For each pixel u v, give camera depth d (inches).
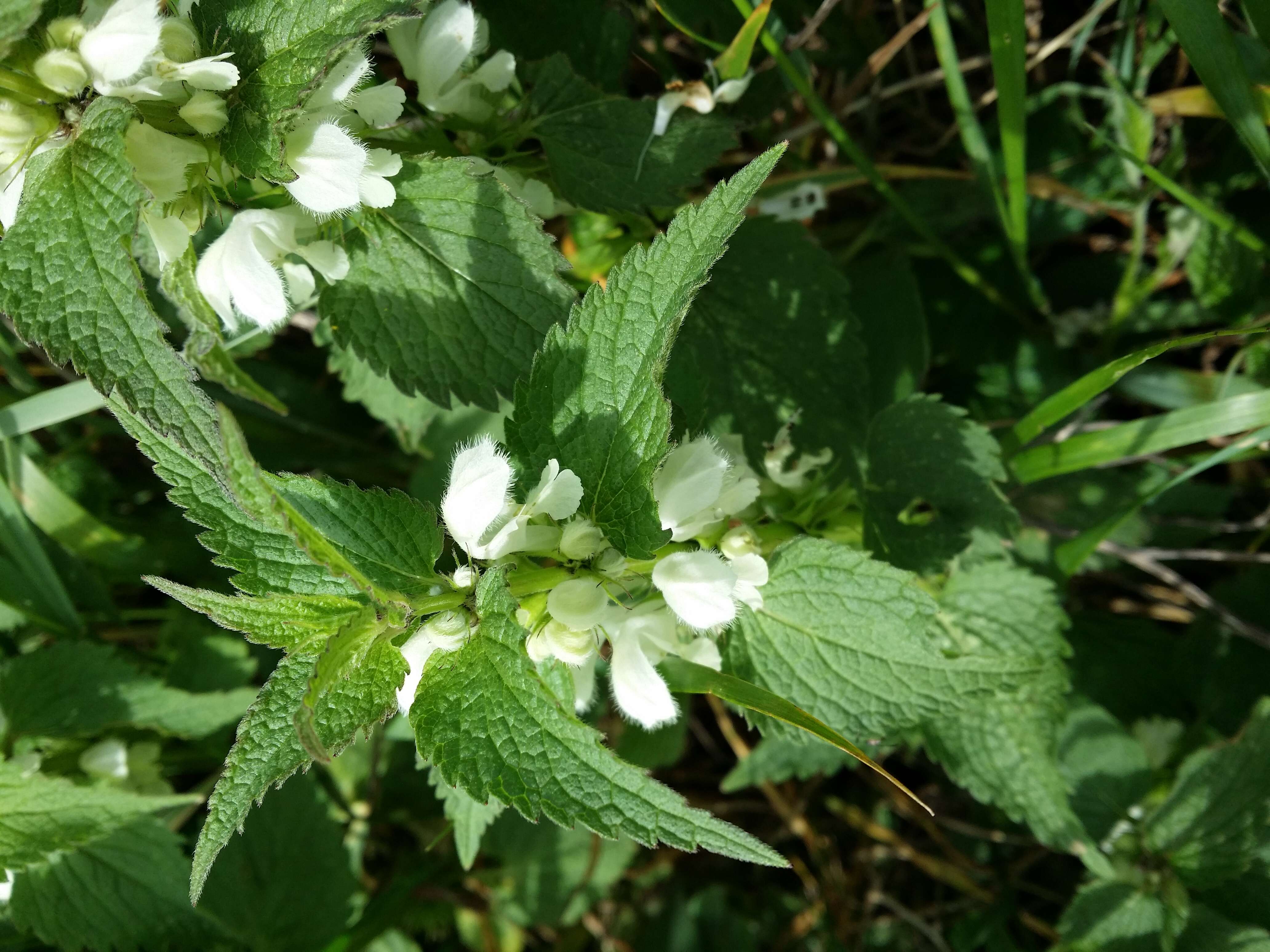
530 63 8.5
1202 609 11.6
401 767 12.6
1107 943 10.0
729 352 9.0
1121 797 10.3
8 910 9.9
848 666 7.1
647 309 5.6
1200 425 8.7
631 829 4.7
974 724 9.1
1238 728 10.8
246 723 4.8
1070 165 11.5
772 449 8.3
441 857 12.7
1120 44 10.7
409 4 5.7
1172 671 11.3
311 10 5.9
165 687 10.6
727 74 8.8
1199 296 11.0
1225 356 11.5
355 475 12.8
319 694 4.5
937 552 8.3
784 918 13.2
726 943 13.0
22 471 10.9
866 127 12.1
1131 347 11.4
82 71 5.5
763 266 9.1
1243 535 11.5
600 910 13.6
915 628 6.8
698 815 4.6
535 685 4.9
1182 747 10.7
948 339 11.8
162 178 5.8
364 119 6.8
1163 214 11.8
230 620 5.0
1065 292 11.9
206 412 5.3
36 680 10.4
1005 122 9.0
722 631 6.9
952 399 11.8
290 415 12.5
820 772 13.2
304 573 5.4
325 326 10.2
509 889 12.9
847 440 8.8
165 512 12.7
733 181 5.4
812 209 10.4
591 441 5.7
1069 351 11.5
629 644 5.6
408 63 7.3
